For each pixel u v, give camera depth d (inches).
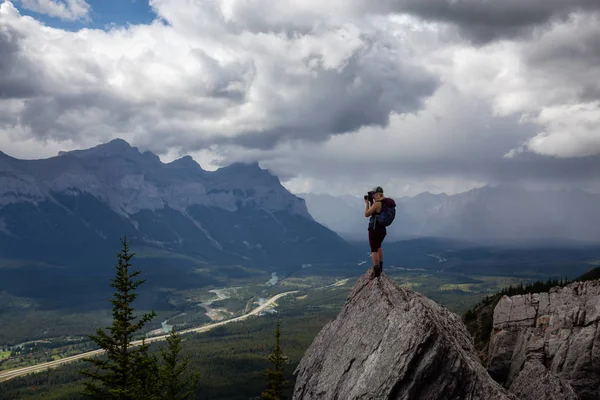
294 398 679.7
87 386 1518.2
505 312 1926.7
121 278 1606.8
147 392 1601.9
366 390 510.9
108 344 1576.0
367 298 687.7
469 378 481.1
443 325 582.9
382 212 708.0
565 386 682.8
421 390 481.1
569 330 1603.1
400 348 511.8
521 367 1660.9
